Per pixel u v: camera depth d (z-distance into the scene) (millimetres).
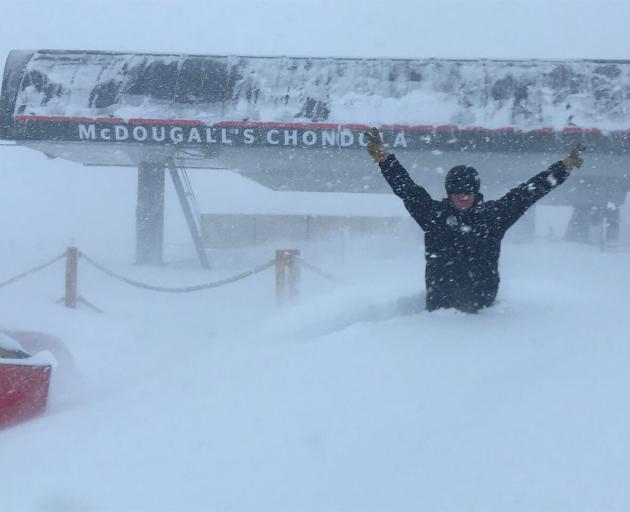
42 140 20375
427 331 4043
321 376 3387
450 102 20625
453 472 2303
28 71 21016
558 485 2150
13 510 2387
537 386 2926
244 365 3816
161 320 9828
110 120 20203
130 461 2691
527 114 20375
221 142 20312
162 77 21000
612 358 3197
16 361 4406
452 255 4840
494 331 4004
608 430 2430
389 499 2205
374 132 4996
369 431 2703
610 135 20078
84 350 6645
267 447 2672
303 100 20656
